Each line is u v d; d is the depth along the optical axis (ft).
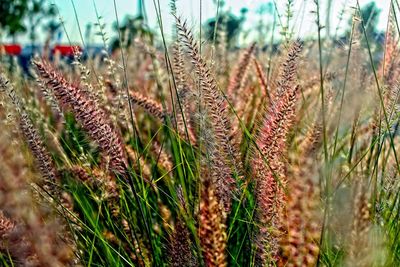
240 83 4.01
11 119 3.01
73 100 2.54
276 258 2.31
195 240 2.39
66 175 3.36
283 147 2.48
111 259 2.75
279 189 2.33
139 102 3.41
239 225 2.80
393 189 2.84
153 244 2.87
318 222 2.21
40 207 2.79
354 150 3.17
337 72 3.85
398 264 2.46
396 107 2.95
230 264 2.78
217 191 2.57
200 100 2.71
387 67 3.39
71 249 2.63
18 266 2.42
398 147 3.24
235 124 3.25
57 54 5.14
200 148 2.77
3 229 2.38
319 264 2.24
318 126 2.71
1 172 2.44
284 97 2.44
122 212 3.00
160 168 3.42
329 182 2.28
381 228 2.51
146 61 4.67
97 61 4.29
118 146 2.62
